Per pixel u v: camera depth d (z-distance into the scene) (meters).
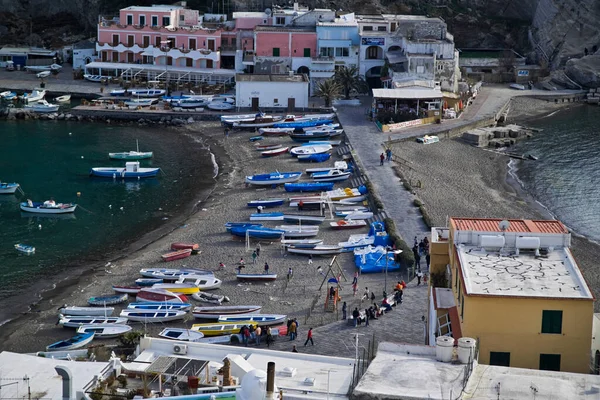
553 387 50.41
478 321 59.88
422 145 154.88
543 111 184.00
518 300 59.31
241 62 189.88
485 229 68.38
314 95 184.38
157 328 91.12
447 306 67.00
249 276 101.94
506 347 60.03
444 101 172.75
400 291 93.25
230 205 129.25
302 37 187.00
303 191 133.38
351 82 178.62
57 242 117.12
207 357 65.19
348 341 84.81
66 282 103.81
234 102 177.00
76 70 198.38
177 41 195.12
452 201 128.00
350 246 110.38
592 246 114.25
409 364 52.59
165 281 101.75
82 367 63.03
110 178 143.12
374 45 185.12
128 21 199.25
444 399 48.56
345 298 96.50
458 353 52.91
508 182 140.62
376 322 88.75
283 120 166.88
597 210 128.50
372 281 100.94
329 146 151.62
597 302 94.19
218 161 151.12
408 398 48.47
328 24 185.25
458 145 157.75
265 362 63.34
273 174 136.75
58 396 59.53
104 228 122.38
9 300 99.31
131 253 112.75
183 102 177.12
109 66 194.88
